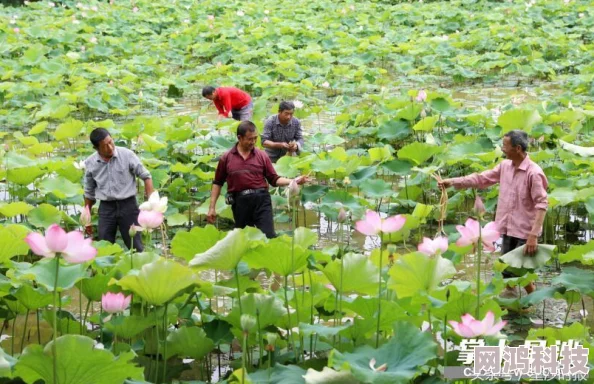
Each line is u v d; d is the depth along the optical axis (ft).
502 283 15.26
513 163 18.67
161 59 56.34
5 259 14.42
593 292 15.43
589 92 42.34
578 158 25.73
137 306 14.78
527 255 17.51
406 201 24.44
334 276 13.39
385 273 14.94
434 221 25.00
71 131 29.99
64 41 59.82
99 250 16.37
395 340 11.53
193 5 81.87
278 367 11.98
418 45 57.36
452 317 13.02
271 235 21.06
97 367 10.58
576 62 50.67
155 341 14.46
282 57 53.67
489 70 51.75
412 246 23.17
